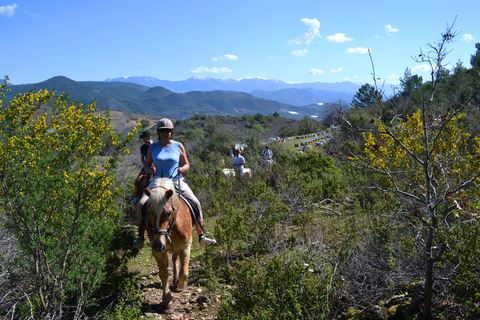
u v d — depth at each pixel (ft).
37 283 13.87
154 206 15.23
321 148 90.43
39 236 13.79
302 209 30.83
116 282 18.10
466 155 16.93
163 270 16.78
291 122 266.77
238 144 86.89
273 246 21.29
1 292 15.19
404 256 14.43
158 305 16.99
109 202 19.86
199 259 23.08
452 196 11.53
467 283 10.71
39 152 15.66
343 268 15.80
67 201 15.78
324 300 12.37
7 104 17.99
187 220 17.07
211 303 16.63
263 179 46.26
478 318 10.83
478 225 10.83
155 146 18.03
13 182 13.97
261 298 12.81
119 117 514.27
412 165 19.61
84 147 17.20
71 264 15.31
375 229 18.42
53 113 18.37
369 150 20.49
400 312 12.60
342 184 37.14
